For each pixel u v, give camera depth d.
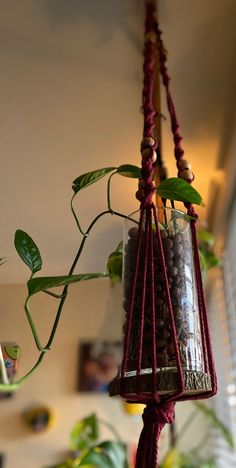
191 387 0.47
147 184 0.54
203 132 0.99
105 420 1.80
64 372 1.68
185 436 1.76
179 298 0.52
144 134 0.63
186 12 0.86
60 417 1.82
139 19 0.85
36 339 0.54
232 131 0.98
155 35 0.81
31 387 1.77
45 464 1.75
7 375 0.55
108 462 1.22
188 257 0.56
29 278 0.57
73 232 0.67
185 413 1.72
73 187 0.61
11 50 0.84
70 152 0.82
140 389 0.46
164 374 0.46
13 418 1.83
